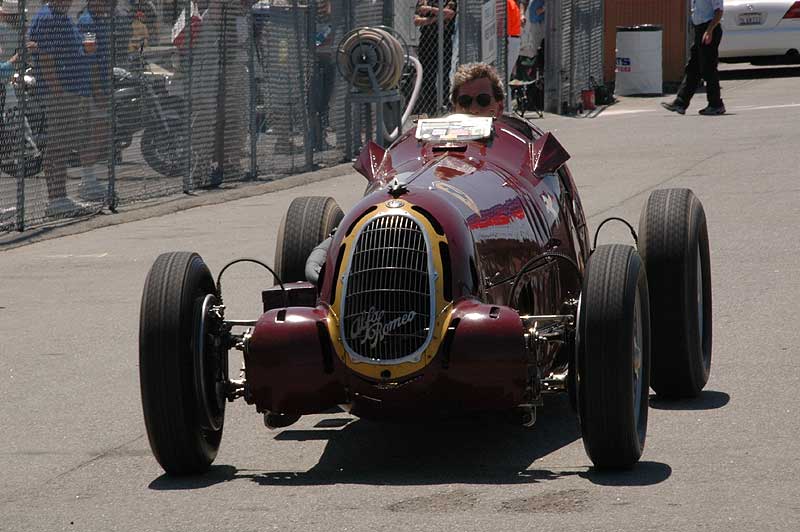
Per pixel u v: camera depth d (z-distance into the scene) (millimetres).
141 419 23500
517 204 21141
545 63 76812
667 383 22641
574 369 19344
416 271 18297
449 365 17969
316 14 59812
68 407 24422
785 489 17891
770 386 23453
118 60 50094
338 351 18297
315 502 18219
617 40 87562
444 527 16891
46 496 19234
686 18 92125
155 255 40219
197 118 53594
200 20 53156
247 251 39938
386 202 19094
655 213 22734
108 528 17578
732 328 27750
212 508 18172
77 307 33594
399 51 58844
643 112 75438
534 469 19484
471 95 24828
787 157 53562
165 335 18766
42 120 46500
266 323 18656
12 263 40062
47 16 46281
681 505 17391
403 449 21016
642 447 19250
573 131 67188
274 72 57438
